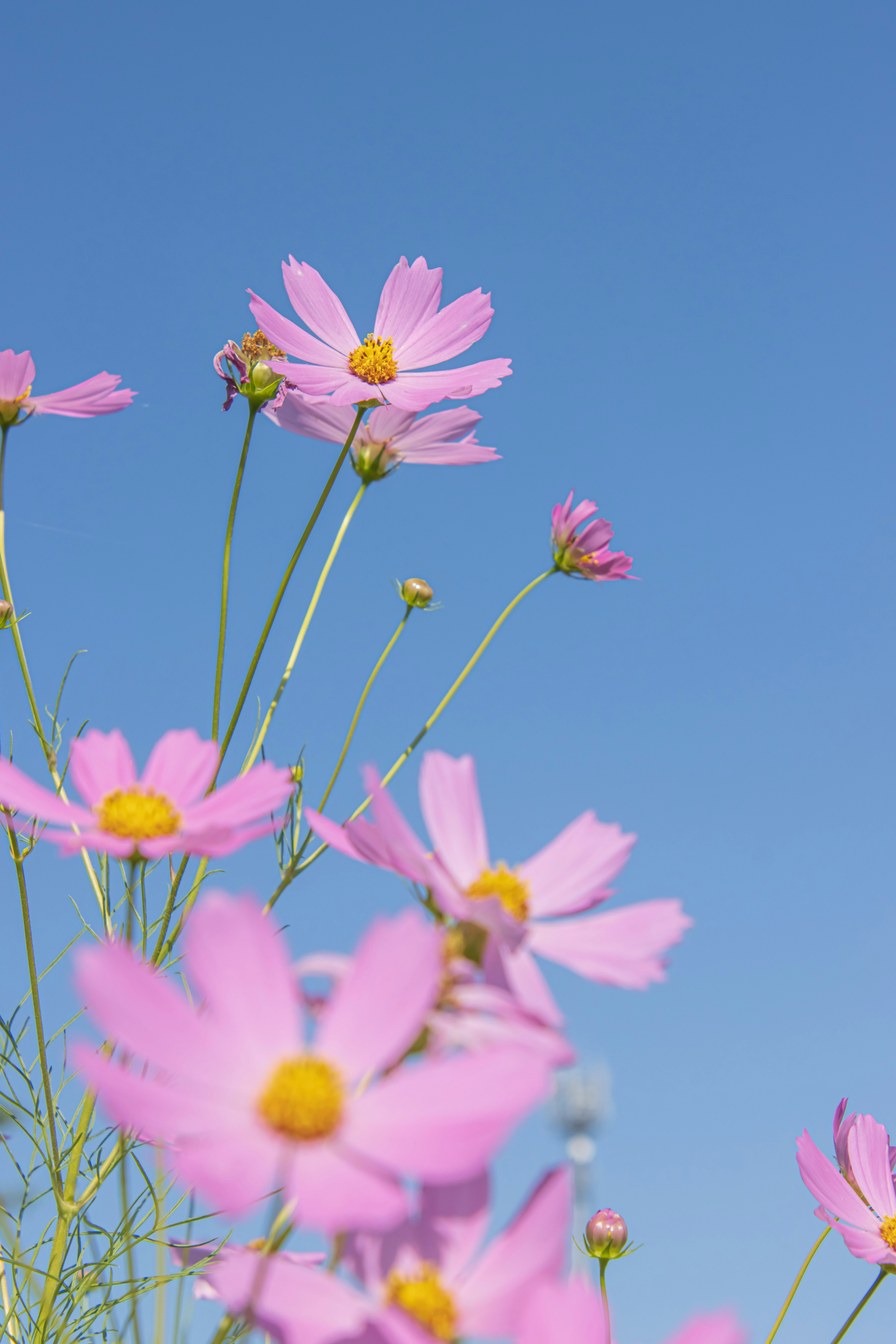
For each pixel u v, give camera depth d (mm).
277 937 387
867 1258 592
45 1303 572
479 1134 331
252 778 523
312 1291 359
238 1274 361
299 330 671
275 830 600
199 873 604
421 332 691
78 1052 332
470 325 689
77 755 538
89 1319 579
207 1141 339
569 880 510
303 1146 341
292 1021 376
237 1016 371
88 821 525
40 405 654
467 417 669
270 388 651
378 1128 343
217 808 522
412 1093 349
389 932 383
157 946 587
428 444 670
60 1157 592
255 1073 360
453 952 429
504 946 438
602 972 484
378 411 667
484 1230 393
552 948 497
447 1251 390
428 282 698
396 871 457
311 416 668
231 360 664
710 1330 317
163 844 516
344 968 385
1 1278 588
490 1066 346
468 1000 390
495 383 661
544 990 460
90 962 346
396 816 431
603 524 651
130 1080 340
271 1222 469
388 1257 388
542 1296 344
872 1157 612
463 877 505
